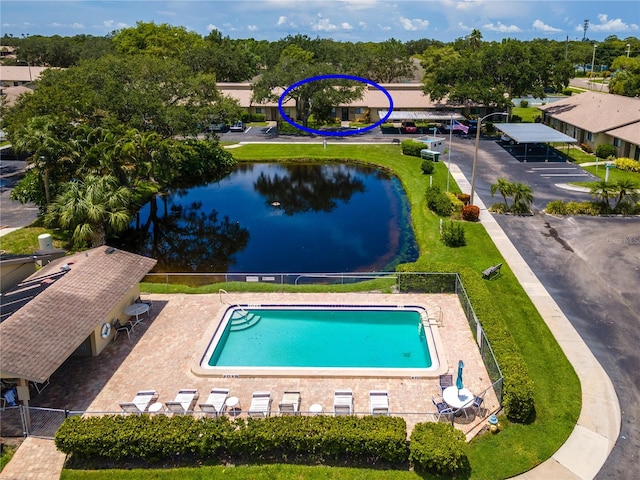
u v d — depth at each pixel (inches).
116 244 1699.1
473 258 1393.9
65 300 956.0
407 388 885.2
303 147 2876.5
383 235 1699.1
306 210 1991.9
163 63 2529.5
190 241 1717.5
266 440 722.2
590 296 1181.1
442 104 3383.4
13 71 4626.0
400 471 708.7
